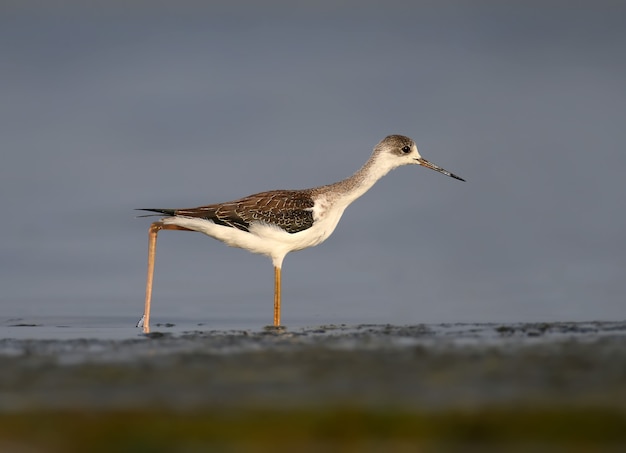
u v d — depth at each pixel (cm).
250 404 1105
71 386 1192
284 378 1220
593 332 1595
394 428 1027
